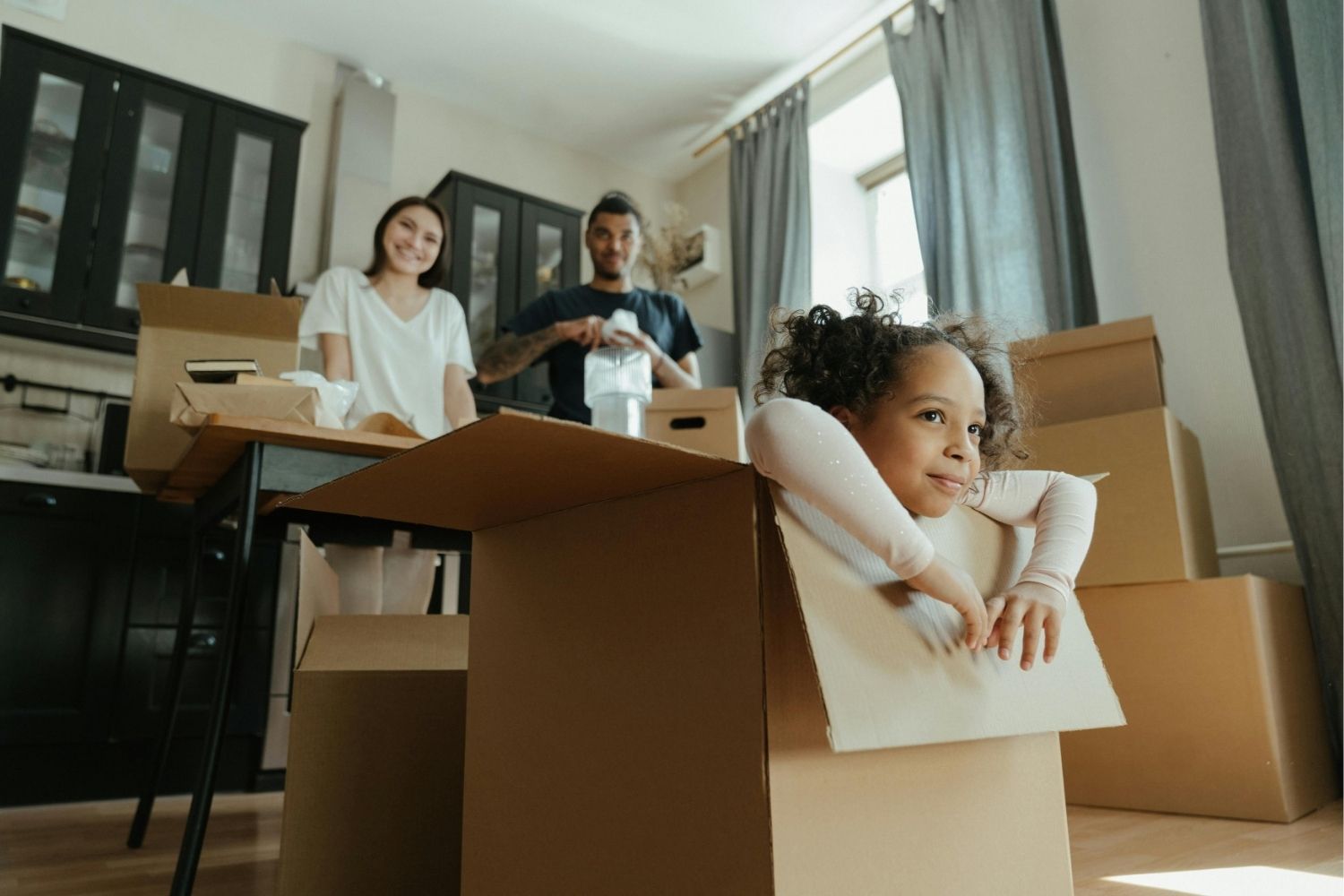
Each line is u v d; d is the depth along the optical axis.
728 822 0.58
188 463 1.48
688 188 4.92
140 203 3.18
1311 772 1.86
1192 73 2.72
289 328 1.69
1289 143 2.25
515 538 0.82
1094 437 1.97
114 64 3.17
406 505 0.76
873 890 0.61
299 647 1.08
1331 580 2.06
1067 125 2.92
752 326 4.05
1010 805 0.73
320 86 3.90
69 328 2.97
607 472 0.64
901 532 0.63
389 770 1.03
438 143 4.22
